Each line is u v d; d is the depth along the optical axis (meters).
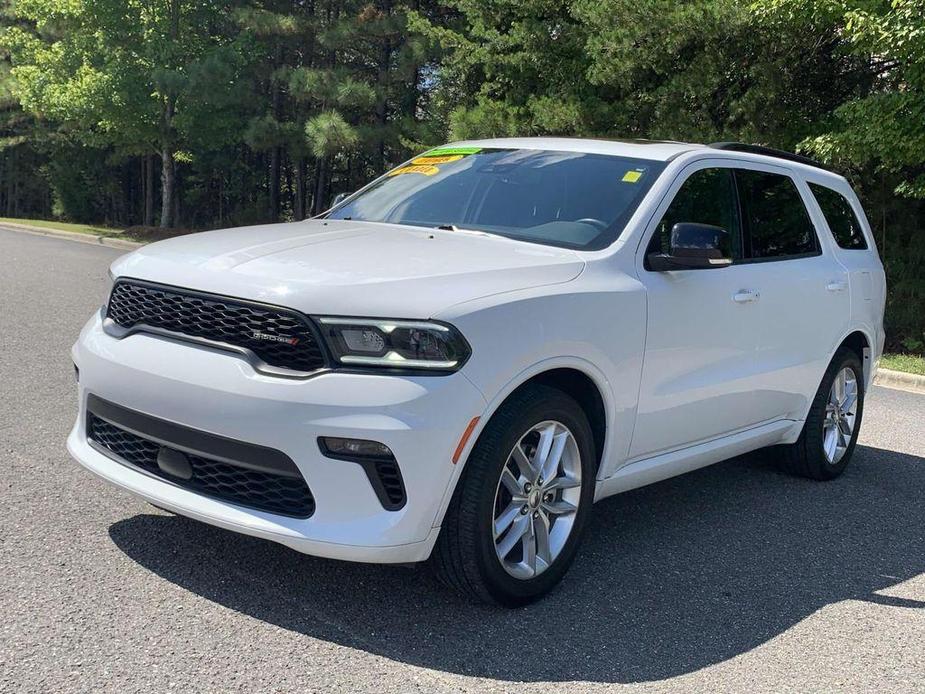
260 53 28.22
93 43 29.06
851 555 4.73
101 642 3.17
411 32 25.66
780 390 5.33
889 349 15.12
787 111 15.32
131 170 47.22
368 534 3.26
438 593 3.79
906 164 13.25
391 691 3.02
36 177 49.38
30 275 14.29
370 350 3.26
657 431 4.38
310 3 31.59
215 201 47.03
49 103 29.66
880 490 6.03
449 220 4.65
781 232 5.46
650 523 5.00
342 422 3.20
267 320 3.33
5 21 42.50
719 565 4.43
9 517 4.21
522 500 3.69
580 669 3.28
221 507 3.42
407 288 3.39
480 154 5.21
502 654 3.34
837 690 3.29
